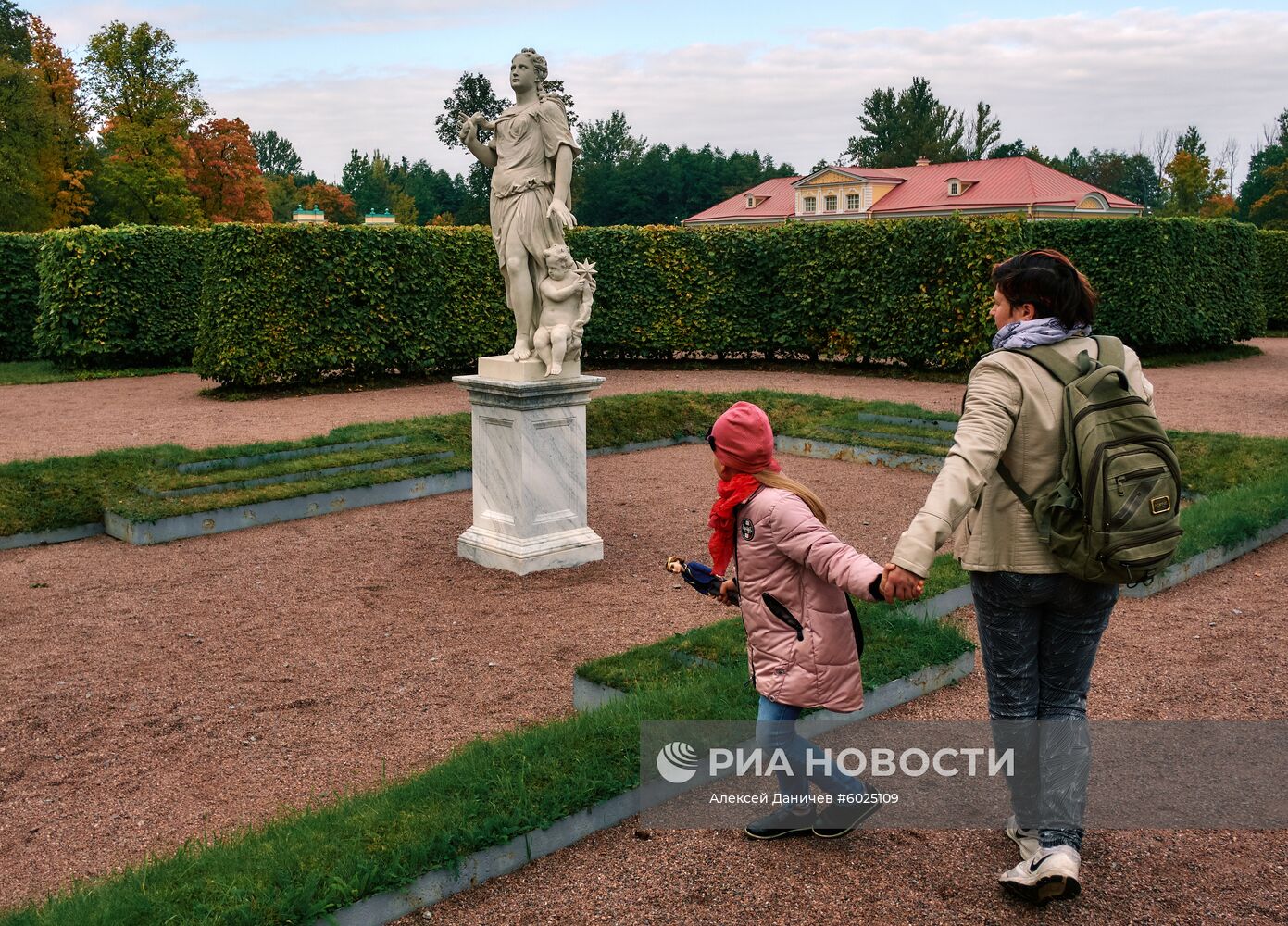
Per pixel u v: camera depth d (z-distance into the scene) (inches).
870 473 465.7
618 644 245.6
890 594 113.9
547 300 312.5
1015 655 124.8
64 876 149.6
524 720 202.2
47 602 287.1
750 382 745.6
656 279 845.2
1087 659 126.0
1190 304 859.4
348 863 128.3
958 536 128.3
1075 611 121.9
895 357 788.6
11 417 589.6
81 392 703.1
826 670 129.1
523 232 308.8
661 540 350.3
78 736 199.3
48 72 2049.7
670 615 268.4
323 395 692.7
